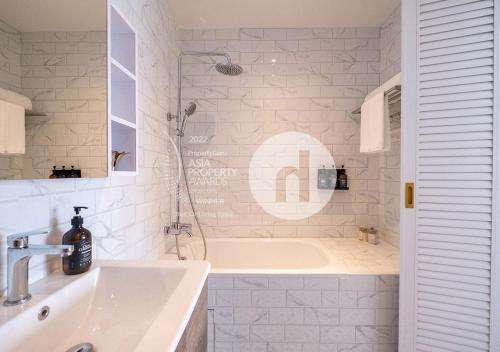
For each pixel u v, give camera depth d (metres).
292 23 2.06
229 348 1.40
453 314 1.17
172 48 1.96
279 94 2.12
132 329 0.70
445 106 1.15
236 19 2.00
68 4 0.73
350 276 1.39
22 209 0.63
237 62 2.11
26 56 0.61
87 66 0.80
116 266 0.81
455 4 1.13
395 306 1.39
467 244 1.14
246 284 1.40
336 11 1.91
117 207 1.12
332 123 2.11
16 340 0.51
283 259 2.07
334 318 1.39
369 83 2.10
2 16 0.55
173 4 1.82
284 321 1.39
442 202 1.17
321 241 2.06
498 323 1.11
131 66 1.14
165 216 1.79
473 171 1.12
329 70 2.11
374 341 1.39
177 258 1.72
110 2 0.91
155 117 1.59
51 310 0.61
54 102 0.69
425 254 1.20
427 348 1.22
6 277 0.59
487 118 1.10
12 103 0.57
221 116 2.11
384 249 1.86
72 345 0.64
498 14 1.08
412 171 1.20
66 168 0.73
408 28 1.19
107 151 0.88
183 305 0.58
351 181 2.13
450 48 1.14
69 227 0.80
